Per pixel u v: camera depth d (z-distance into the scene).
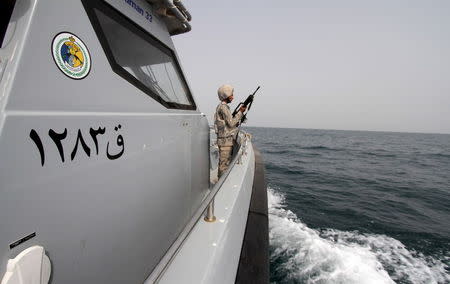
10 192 0.60
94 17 1.00
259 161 5.14
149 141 1.29
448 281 3.79
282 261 4.02
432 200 9.13
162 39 1.68
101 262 0.96
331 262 4.05
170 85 1.73
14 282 0.60
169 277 0.95
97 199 0.92
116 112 1.04
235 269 1.39
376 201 8.55
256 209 2.59
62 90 0.78
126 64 1.24
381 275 3.83
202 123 2.23
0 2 0.77
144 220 1.27
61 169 0.75
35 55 0.69
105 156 0.95
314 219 6.24
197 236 1.25
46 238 0.71
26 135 0.64
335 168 15.97
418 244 5.20
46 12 0.74
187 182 1.89
